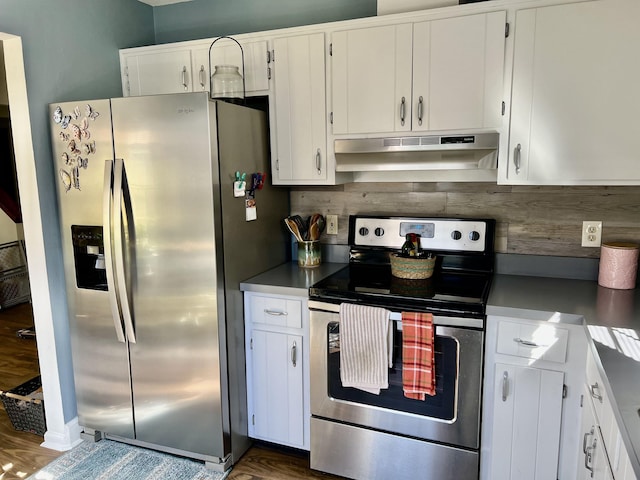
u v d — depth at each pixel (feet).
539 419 6.10
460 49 6.81
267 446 8.25
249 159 7.70
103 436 8.50
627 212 7.18
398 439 6.79
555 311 5.86
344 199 8.86
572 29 6.26
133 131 6.95
